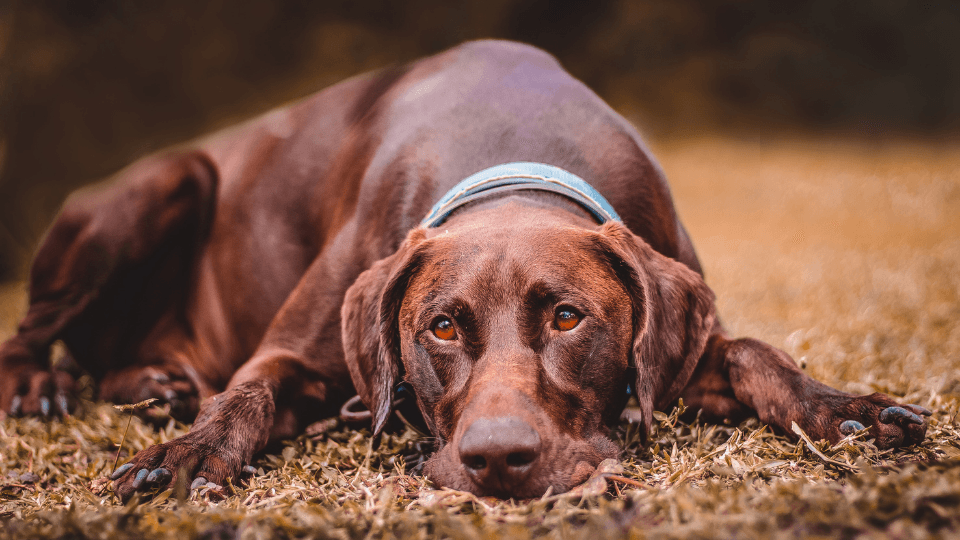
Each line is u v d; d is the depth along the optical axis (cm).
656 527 185
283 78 2083
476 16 2489
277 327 339
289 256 394
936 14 2883
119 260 423
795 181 1408
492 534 182
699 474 232
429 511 206
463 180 318
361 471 264
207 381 423
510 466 214
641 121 2275
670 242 334
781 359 279
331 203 376
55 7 1492
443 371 251
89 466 291
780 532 172
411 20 2408
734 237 1001
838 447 239
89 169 1341
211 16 1983
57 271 433
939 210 1080
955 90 2738
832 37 2930
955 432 252
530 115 336
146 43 1720
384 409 269
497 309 243
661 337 265
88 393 443
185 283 443
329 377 325
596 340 249
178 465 250
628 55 2597
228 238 423
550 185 299
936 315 473
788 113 2611
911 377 335
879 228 987
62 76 1420
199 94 1809
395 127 360
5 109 1296
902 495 185
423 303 256
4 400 390
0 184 1189
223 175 442
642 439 254
